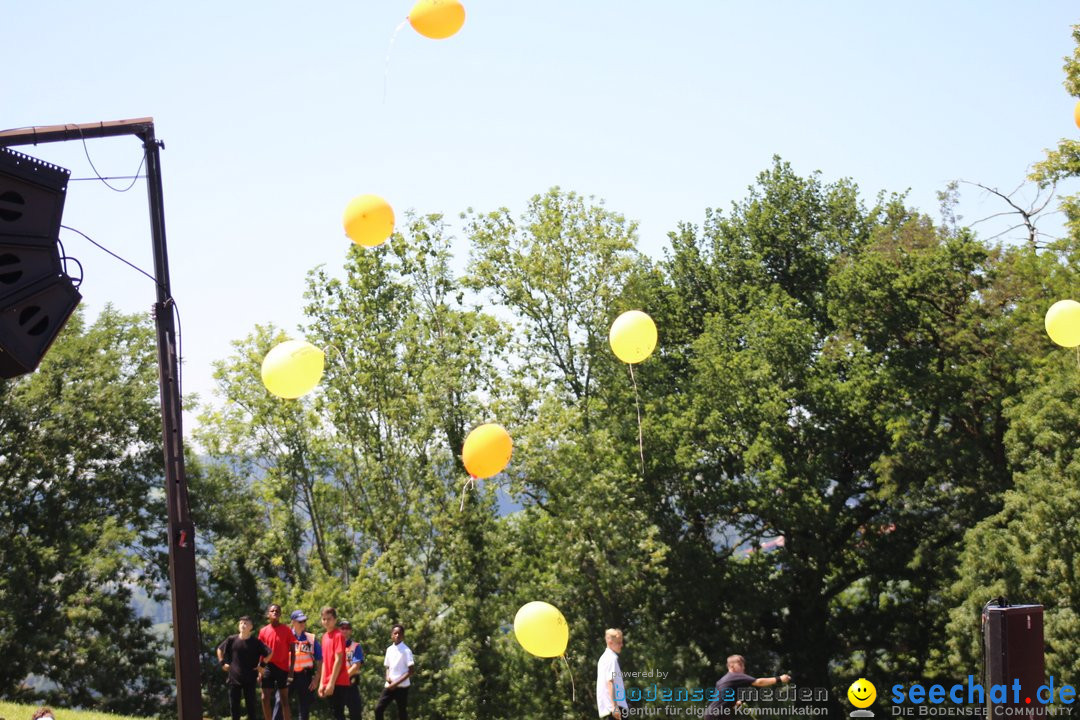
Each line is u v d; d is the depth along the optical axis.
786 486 33.00
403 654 16.12
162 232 10.14
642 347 12.48
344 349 29.70
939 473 32.44
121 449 35.66
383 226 10.77
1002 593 26.59
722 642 32.88
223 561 31.88
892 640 36.84
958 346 33.19
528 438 28.62
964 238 33.84
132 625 33.59
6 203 8.04
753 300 38.31
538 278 33.12
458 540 27.66
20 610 30.50
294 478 30.12
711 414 33.44
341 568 29.91
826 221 43.91
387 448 28.44
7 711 16.23
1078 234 32.47
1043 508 25.95
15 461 33.88
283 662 15.12
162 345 10.04
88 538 33.00
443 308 30.77
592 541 28.05
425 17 9.45
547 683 27.31
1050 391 27.36
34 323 8.10
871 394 34.50
